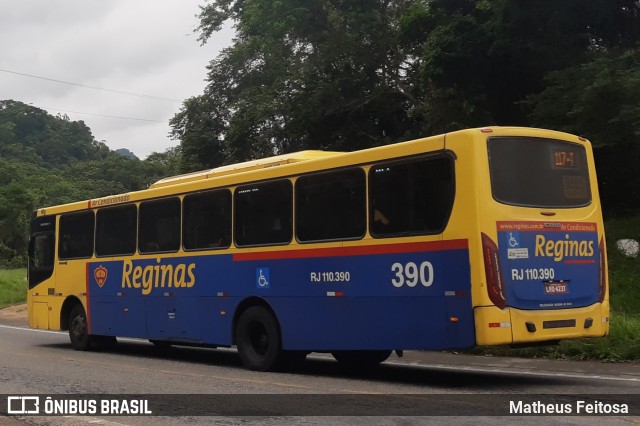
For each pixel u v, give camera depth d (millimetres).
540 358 12086
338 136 27094
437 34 20812
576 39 19078
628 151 18547
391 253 9031
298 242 10289
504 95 21625
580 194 9320
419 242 8734
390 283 9023
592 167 9602
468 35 20125
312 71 26781
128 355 13906
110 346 15250
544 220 8750
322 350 9852
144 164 92438
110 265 13953
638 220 19438
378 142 26375
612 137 15992
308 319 10055
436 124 23906
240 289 11180
